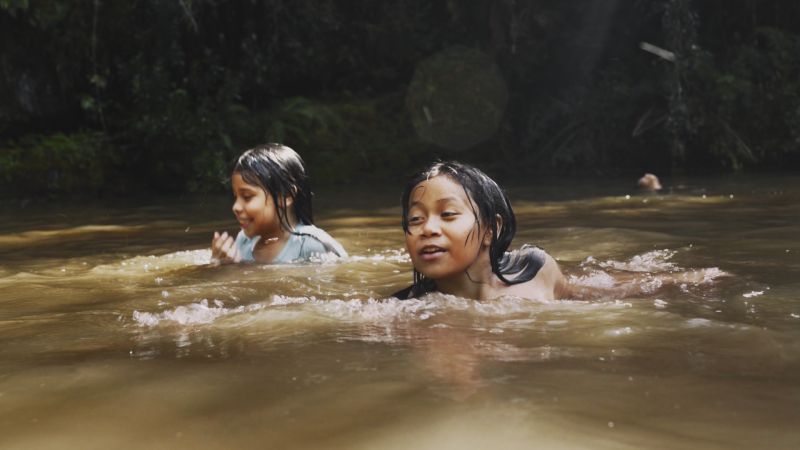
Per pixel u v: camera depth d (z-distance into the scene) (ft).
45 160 34.09
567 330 5.00
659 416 3.19
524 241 11.80
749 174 34.91
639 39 50.44
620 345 4.52
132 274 9.55
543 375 3.84
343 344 4.75
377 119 48.37
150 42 38.68
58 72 37.32
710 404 3.34
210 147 37.60
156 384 4.02
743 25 50.39
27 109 36.09
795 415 3.18
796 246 10.06
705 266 8.43
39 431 3.35
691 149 45.57
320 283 8.29
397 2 51.03
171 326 5.74
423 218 6.33
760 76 46.50
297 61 47.19
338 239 13.34
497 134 49.06
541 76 50.80
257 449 2.98
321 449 2.94
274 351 4.65
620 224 14.29
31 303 7.43
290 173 11.01
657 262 9.07
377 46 50.98
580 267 8.81
